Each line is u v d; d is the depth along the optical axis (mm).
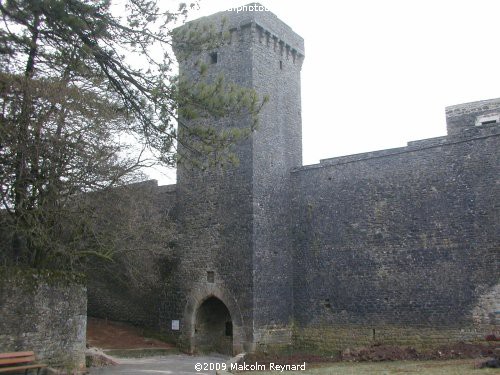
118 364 16422
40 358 12898
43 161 13539
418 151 18969
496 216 17000
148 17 11016
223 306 21500
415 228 18516
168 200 23078
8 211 13266
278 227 21016
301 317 20594
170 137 12062
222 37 12086
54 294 13523
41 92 12750
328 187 20906
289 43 23297
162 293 22031
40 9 10414
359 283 19375
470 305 16969
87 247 16422
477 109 21016
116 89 11922
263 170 20812
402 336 18078
